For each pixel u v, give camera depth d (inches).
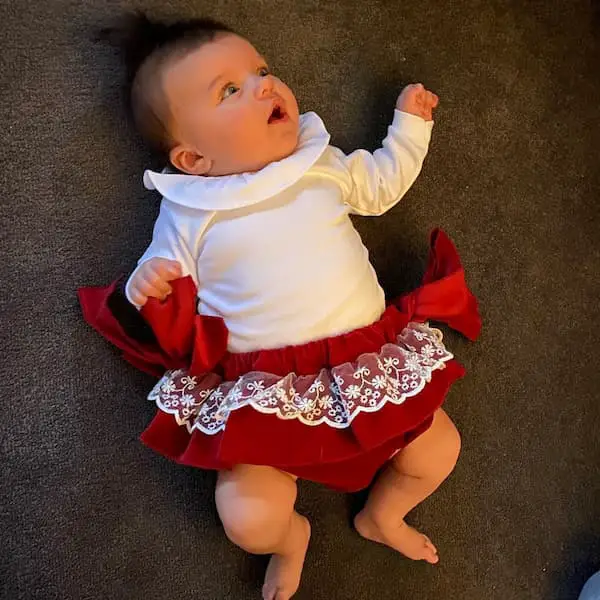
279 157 38.4
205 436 36.5
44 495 40.7
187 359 38.8
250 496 37.4
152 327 37.8
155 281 36.8
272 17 45.9
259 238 37.1
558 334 48.1
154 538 41.6
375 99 47.0
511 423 46.8
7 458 40.5
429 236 46.9
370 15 47.5
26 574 39.9
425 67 47.9
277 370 36.7
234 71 37.4
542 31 50.0
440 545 45.2
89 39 43.4
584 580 46.4
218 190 37.2
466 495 45.8
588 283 48.9
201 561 41.9
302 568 43.0
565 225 48.9
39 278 41.9
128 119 42.7
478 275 47.3
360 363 36.4
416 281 46.4
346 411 35.5
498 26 49.3
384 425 35.6
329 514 43.9
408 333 39.1
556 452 47.3
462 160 47.8
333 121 46.3
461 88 48.3
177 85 37.2
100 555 40.9
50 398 41.4
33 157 42.4
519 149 48.8
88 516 41.1
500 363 47.1
